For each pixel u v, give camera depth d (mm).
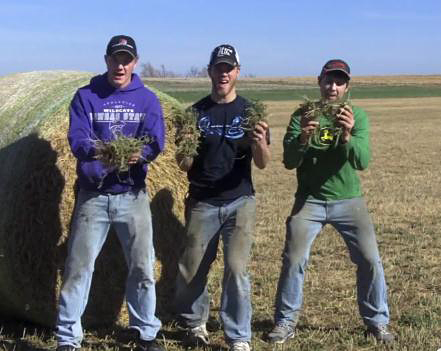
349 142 5422
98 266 6035
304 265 5652
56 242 5676
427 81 114250
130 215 5160
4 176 5672
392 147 23281
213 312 6496
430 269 8031
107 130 5094
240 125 5336
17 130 5871
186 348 5566
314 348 5496
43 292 5703
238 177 5422
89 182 5070
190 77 141125
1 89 6535
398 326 6043
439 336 5762
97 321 6113
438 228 10297
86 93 5121
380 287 5617
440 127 32656
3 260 5586
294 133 5535
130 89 5145
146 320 5250
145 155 5074
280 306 5680
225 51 5270
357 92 83438
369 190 13977
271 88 92562
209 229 5445
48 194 5645
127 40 5055
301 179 5738
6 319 6395
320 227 5730
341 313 6469
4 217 5559
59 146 5715
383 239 9586
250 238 5406
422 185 14664
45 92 6215
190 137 5273
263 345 5574
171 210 6496
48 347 5543
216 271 7301
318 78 5695
